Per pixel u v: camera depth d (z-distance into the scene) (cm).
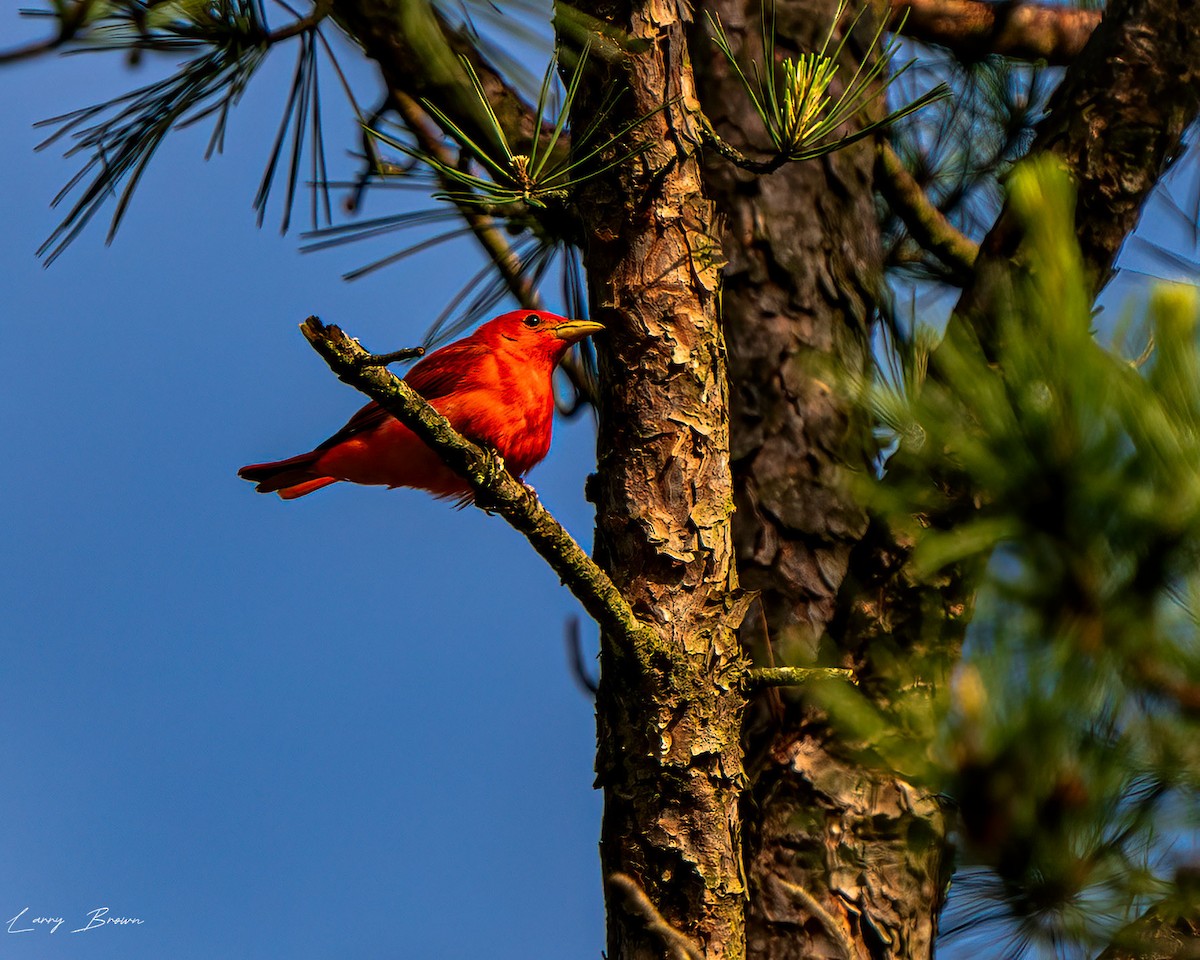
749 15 876
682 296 655
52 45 517
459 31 719
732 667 635
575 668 691
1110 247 707
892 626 666
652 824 629
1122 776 448
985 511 487
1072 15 1024
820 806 685
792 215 840
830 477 786
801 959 669
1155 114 700
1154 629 443
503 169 577
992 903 511
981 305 635
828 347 819
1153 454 445
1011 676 459
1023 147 1065
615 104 647
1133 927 475
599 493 671
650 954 616
